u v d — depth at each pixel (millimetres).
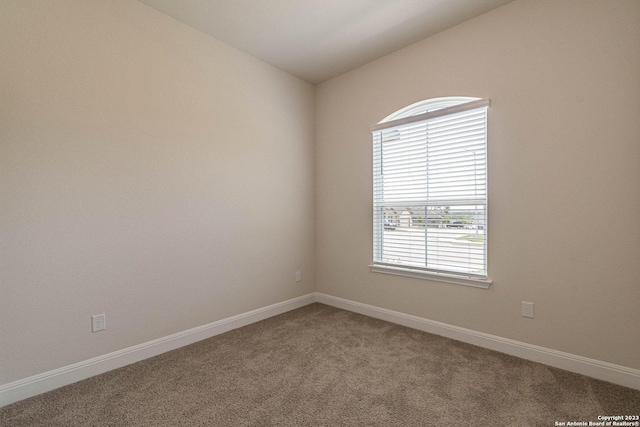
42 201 1861
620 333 1900
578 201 2031
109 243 2131
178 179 2498
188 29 2562
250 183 3041
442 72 2652
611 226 1924
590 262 1994
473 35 2471
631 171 1860
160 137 2389
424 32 2666
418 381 1955
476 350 2387
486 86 2406
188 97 2562
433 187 2744
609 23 1917
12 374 1763
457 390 1853
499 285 2361
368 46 2885
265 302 3186
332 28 2605
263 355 2332
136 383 1952
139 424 1571
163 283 2408
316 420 1597
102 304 2100
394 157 3021
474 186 2502
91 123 2047
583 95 2006
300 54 3031
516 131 2266
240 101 2953
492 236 2385
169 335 2441
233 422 1583
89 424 1572
